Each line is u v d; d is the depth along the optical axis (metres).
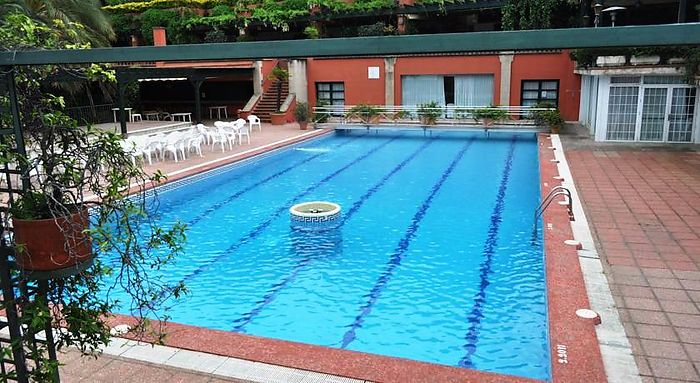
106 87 19.70
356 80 23.23
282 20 24.94
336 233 8.77
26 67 2.80
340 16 24.22
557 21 21.81
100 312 3.07
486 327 5.65
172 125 19.86
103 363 4.19
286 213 10.02
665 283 5.75
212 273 7.26
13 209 2.65
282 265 7.49
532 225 8.96
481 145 17.41
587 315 4.93
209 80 26.23
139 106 23.50
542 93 21.03
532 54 20.50
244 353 4.33
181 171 12.45
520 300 6.25
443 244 8.15
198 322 5.92
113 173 2.80
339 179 12.82
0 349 2.65
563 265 6.27
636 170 11.88
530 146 16.95
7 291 2.69
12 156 2.65
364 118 20.75
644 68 14.70
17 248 2.52
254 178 13.09
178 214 10.02
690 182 10.66
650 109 15.54
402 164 14.53
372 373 4.01
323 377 3.97
